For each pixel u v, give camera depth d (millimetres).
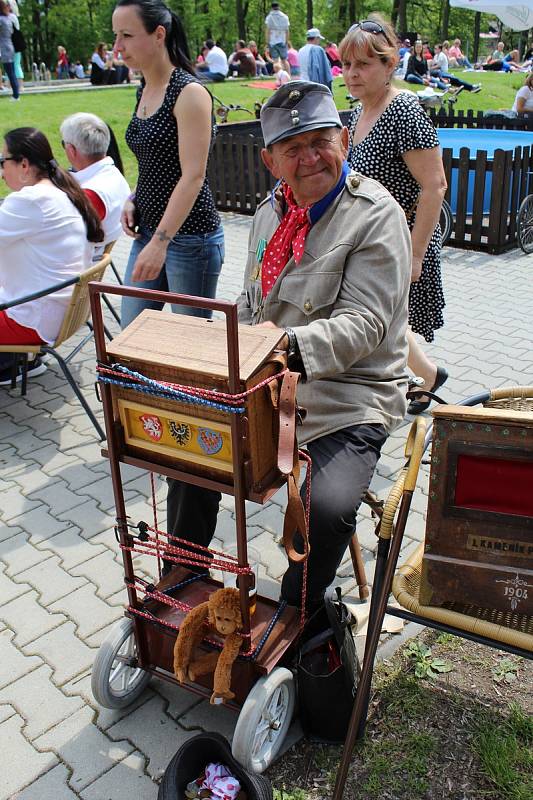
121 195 4688
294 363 2055
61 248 3889
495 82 23766
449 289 6441
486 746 2209
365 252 2201
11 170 3924
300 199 2271
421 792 2111
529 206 7426
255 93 18453
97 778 2215
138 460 2023
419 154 3297
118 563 3156
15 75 16672
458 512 1884
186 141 3309
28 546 3287
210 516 2512
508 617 2016
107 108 15547
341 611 2180
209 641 2137
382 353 2365
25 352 4133
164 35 3240
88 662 2650
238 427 1780
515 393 2482
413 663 2543
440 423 1817
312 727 2240
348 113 10547
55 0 40031
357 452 2248
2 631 2805
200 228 3582
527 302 6082
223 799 1962
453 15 44031
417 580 2164
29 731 2379
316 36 13664
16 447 4105
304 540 1949
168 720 2393
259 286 2516
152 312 2064
